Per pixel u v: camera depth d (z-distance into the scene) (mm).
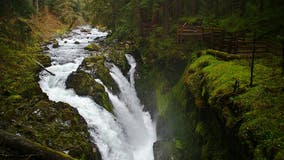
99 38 37000
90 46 27891
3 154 8828
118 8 34312
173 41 22109
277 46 15289
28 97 14578
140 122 20625
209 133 11977
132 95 22375
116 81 21344
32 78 16328
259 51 15664
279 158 6824
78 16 58344
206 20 23938
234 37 17094
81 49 27969
